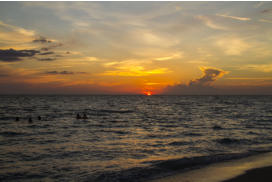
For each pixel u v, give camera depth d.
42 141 15.24
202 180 7.68
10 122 27.70
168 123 26.58
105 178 8.16
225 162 9.84
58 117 34.09
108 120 30.38
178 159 10.38
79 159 10.65
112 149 12.67
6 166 9.57
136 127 22.95
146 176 8.30
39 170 9.06
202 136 16.92
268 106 69.00
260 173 8.27
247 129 20.75
